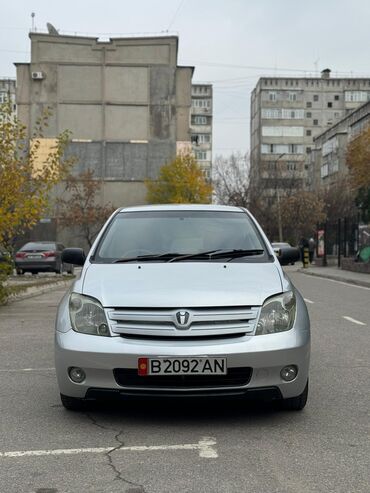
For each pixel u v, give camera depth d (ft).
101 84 191.62
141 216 23.11
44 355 28.84
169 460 14.84
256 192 218.38
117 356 16.44
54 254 91.61
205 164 360.07
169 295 17.07
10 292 52.29
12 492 13.07
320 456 15.11
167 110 192.54
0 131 48.96
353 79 353.92
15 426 17.60
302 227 209.56
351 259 109.50
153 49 192.65
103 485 13.41
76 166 191.21
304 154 351.87
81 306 17.48
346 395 21.02
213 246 21.39
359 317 42.80
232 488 13.16
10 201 48.21
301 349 17.13
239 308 17.02
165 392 16.42
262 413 18.67
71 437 16.58
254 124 372.99
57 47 190.49
